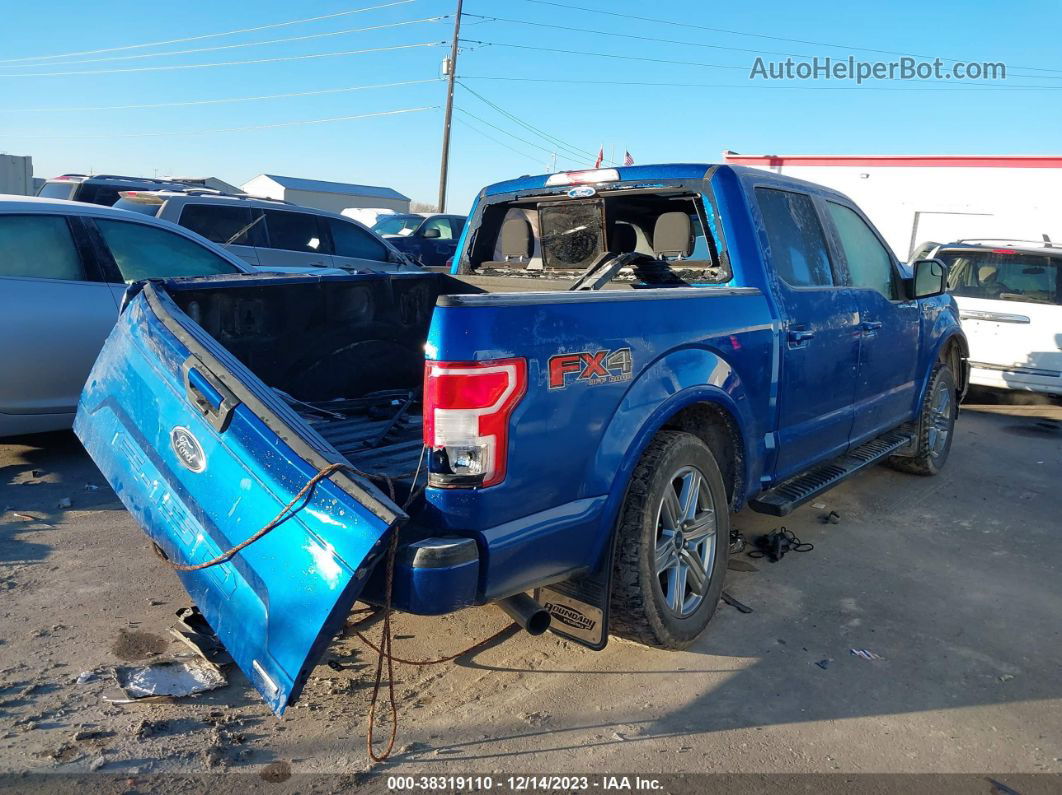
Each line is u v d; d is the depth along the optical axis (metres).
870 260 5.45
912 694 3.46
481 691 3.34
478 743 3.00
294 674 2.39
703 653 3.72
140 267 6.20
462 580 2.63
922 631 4.04
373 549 2.38
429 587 2.58
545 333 2.88
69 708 3.06
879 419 5.57
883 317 5.34
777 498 4.41
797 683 3.51
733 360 3.82
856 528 5.46
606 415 3.12
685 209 4.80
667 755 2.97
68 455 6.10
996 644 3.94
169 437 2.97
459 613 4.02
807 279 4.58
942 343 6.38
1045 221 20.59
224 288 3.97
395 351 4.79
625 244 4.98
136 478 3.11
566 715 3.20
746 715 3.25
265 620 2.51
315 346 4.40
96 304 5.85
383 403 4.51
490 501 2.72
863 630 4.02
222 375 2.82
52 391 5.67
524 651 3.69
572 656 3.66
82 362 5.77
